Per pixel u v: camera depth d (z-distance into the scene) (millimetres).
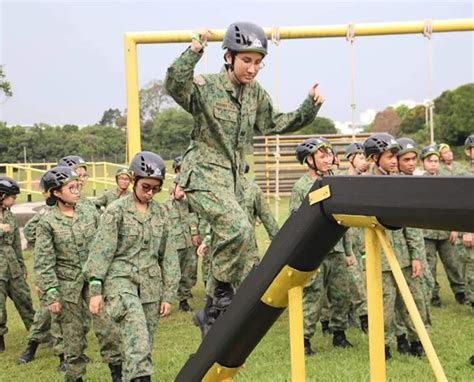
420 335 2404
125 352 5297
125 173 9273
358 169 8016
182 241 9844
